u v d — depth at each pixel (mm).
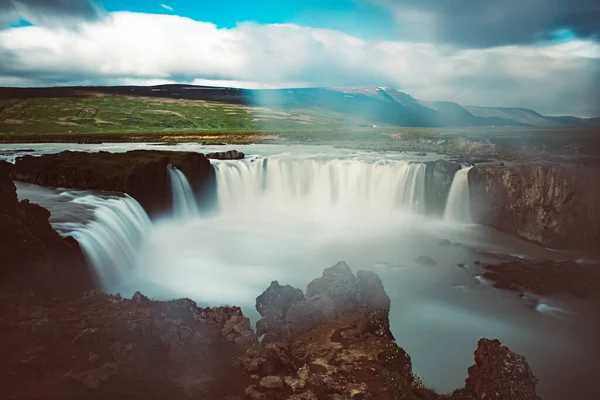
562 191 37406
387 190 47875
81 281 20438
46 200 31969
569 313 25406
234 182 48750
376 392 12180
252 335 15148
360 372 13211
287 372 12656
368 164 48812
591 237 36469
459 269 31688
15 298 14664
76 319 13719
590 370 20594
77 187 38156
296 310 17328
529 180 39219
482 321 24375
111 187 37000
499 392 12922
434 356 20688
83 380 10203
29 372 10414
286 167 50719
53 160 41562
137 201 35969
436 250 35812
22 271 16125
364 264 32594
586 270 30094
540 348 22078
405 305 26000
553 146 62219
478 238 38938
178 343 12719
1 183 19375
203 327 15438
